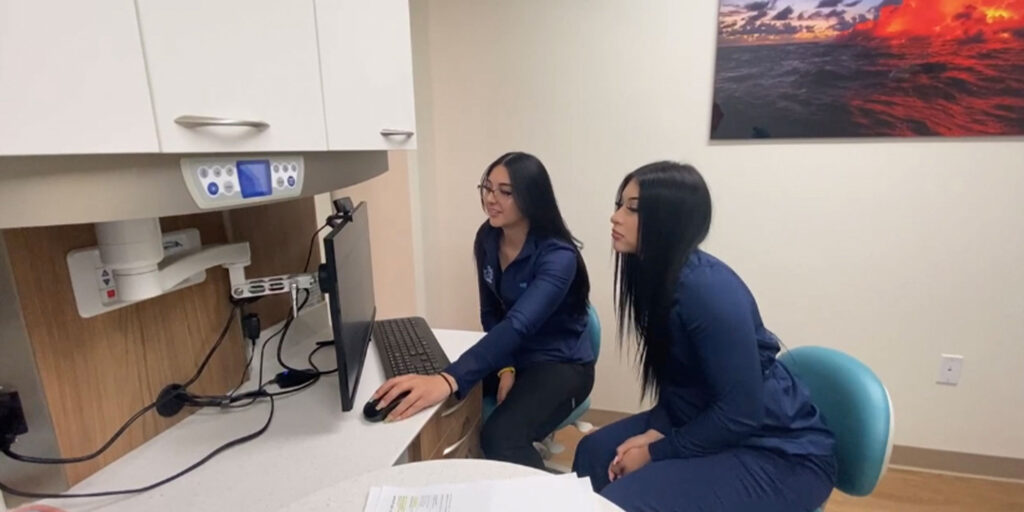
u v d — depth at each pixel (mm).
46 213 569
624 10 1910
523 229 1534
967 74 1632
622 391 2252
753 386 1063
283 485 812
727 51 1819
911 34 1646
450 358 1367
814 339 1990
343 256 1003
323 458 882
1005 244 1730
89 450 830
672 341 1194
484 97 2150
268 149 786
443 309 2443
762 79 1810
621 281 1308
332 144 930
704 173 1956
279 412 1044
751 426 1076
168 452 902
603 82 1995
